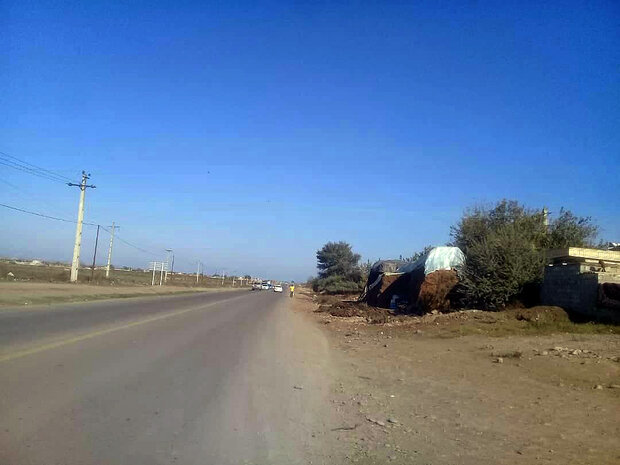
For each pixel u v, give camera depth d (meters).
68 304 29.14
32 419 6.88
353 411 8.86
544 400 9.92
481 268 26.56
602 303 20.61
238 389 9.77
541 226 33.50
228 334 19.80
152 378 10.17
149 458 5.71
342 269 118.62
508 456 6.57
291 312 40.97
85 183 54.53
